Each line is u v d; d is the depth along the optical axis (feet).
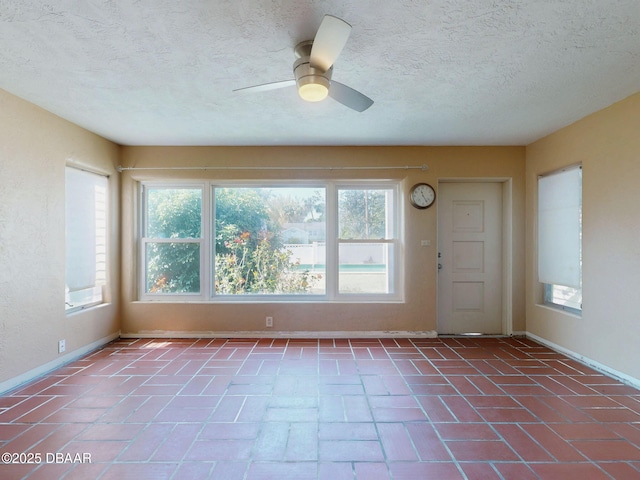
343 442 5.91
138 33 5.63
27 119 8.32
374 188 12.57
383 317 12.20
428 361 9.77
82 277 10.55
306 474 5.14
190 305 12.16
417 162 12.15
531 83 7.46
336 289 12.44
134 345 11.23
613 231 8.61
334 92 6.51
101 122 9.81
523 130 10.56
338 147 12.16
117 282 12.02
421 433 6.18
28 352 8.39
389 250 12.54
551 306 11.28
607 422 6.53
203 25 5.42
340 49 5.15
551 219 10.96
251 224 12.57
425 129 10.44
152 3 4.88
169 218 12.51
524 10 5.06
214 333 12.17
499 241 12.59
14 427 6.34
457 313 12.62
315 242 12.56
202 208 12.42
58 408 7.04
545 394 7.69
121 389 7.93
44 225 8.86
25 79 7.24
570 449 5.71
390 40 5.86
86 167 10.57
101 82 7.39
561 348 10.48
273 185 12.55
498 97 8.17
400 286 12.44
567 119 9.64
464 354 10.37
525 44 5.97
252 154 12.16
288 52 6.24
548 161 10.97
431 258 12.21
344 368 9.23
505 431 6.24
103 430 6.25
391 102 8.46
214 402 7.31
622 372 8.41
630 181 8.14
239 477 5.07
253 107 8.77
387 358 10.01
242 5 4.94
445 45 6.01
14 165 7.99
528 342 11.59
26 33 5.60
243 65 6.70
